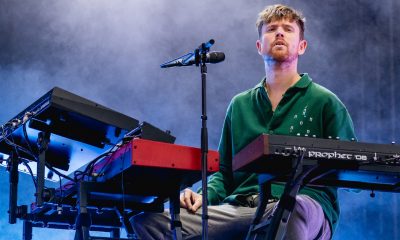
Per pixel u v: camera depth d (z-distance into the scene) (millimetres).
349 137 4324
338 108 4324
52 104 3818
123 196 3975
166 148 3699
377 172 3354
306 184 3516
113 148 3969
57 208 4031
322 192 4055
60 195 4121
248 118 4559
